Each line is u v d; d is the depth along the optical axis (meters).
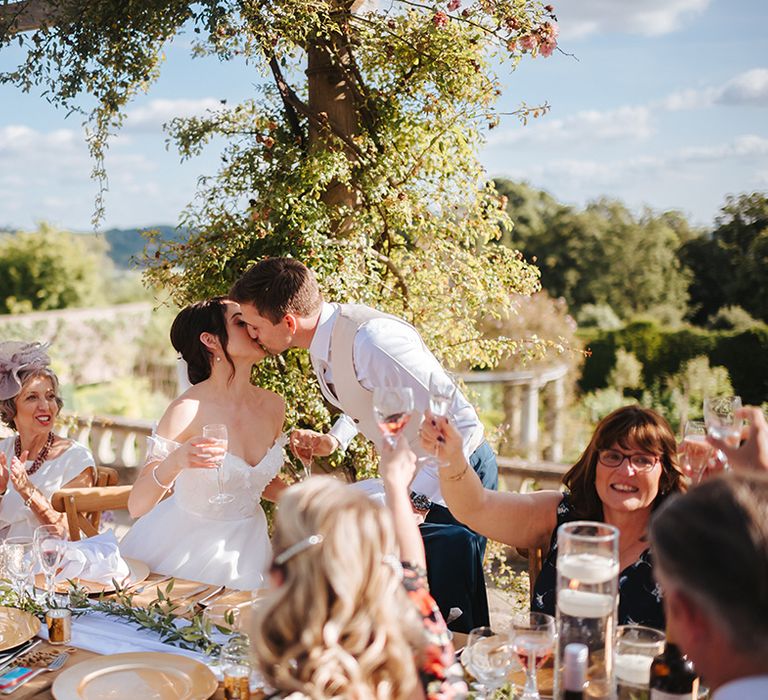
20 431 3.82
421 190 4.50
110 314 22.48
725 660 1.15
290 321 3.26
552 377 13.14
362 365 3.21
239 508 3.33
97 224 4.05
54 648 2.28
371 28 4.19
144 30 3.84
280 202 4.13
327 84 4.25
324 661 1.34
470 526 2.62
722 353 16.91
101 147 4.00
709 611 1.13
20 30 4.12
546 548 2.73
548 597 2.55
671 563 1.17
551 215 26.30
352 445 4.49
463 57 4.15
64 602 2.55
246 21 3.74
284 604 1.38
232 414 3.45
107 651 2.28
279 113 4.46
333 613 1.36
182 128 4.46
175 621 2.47
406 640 1.48
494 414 12.66
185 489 3.26
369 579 1.38
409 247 4.73
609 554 1.73
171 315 23.19
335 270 4.19
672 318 22.88
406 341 3.23
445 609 3.12
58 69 3.96
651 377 17.27
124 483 8.12
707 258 21.97
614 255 24.67
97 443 8.21
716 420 2.02
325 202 4.35
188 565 3.20
